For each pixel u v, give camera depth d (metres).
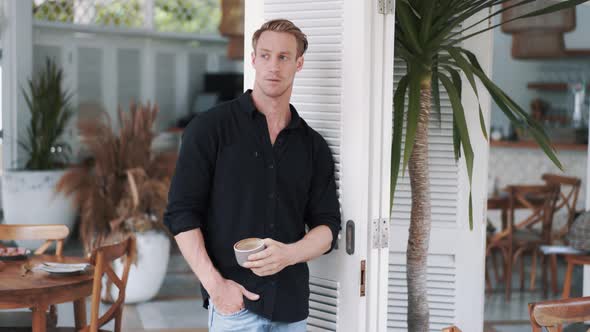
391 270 3.69
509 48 9.08
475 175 3.62
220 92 9.90
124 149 5.97
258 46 2.48
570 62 8.91
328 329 2.75
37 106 7.02
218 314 2.49
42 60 7.82
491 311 5.49
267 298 2.46
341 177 2.67
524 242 5.89
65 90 8.00
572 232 4.60
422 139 3.23
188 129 2.48
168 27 9.80
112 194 5.78
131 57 9.05
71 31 8.14
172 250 7.50
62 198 6.90
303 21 2.76
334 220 2.60
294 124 2.53
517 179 7.86
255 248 2.34
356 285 2.65
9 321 3.39
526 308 5.58
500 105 3.10
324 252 2.56
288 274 2.51
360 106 2.61
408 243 3.33
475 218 3.63
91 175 6.58
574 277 6.68
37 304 3.05
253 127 2.49
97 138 6.50
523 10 5.97
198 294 5.85
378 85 2.62
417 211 3.29
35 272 3.31
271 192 2.49
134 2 8.95
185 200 2.43
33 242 6.85
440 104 3.63
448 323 3.70
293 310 2.50
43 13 7.80
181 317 5.19
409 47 3.11
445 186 3.67
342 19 2.65
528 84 8.91
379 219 2.66
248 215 2.47
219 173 2.46
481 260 3.65
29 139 7.30
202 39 9.75
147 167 6.02
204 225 2.51
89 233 5.61
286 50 2.44
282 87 2.46
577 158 7.69
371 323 2.68
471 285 3.66
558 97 8.95
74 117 7.89
